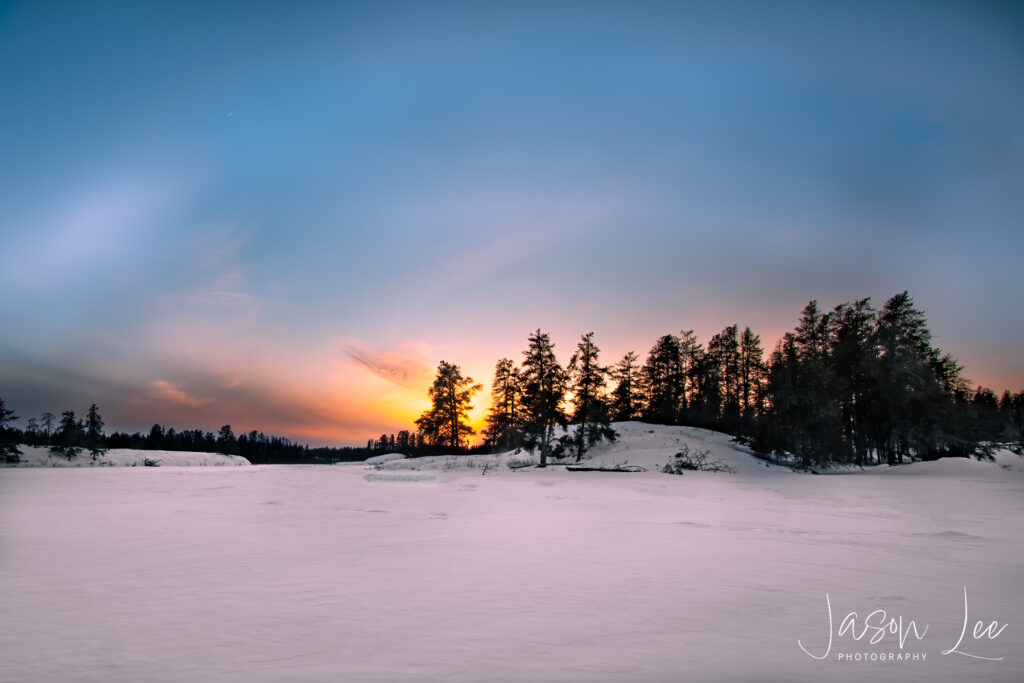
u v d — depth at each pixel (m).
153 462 69.81
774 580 8.10
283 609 6.59
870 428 53.72
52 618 6.20
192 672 4.67
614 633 5.80
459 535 12.30
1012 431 72.81
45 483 29.53
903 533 12.88
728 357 78.88
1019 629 6.03
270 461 124.25
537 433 47.34
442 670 4.75
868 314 58.72
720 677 4.64
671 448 47.25
